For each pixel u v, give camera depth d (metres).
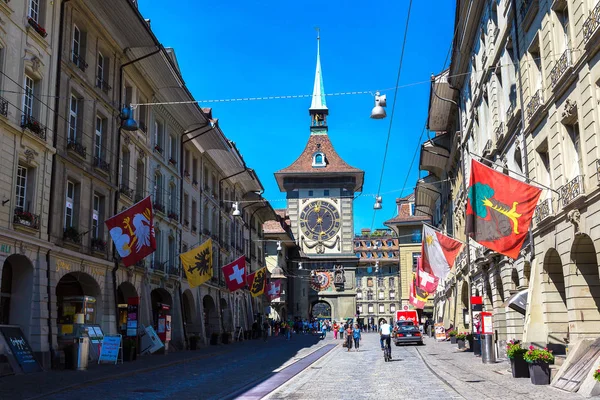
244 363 27.58
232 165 51.31
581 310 18.83
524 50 23.42
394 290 129.75
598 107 16.75
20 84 22.14
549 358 16.64
